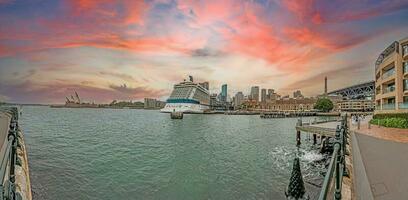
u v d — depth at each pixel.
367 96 146.38
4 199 3.61
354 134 24.48
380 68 54.00
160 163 25.11
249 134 53.16
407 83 42.97
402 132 26.75
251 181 19.27
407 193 7.40
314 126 36.88
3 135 15.47
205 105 192.75
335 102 162.25
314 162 25.36
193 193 16.92
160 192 17.05
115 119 106.19
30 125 67.12
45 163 23.95
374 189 7.69
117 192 16.88
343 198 6.28
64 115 126.88
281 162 25.69
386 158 12.31
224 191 17.25
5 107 43.81
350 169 9.12
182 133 55.38
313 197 16.00
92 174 20.64
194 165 24.28
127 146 36.00
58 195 16.11
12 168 6.65
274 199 15.88
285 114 127.12
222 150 33.28
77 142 38.75
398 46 44.34
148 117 126.81
